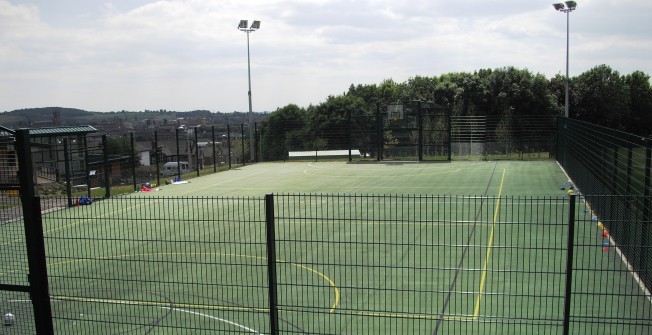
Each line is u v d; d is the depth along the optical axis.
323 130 52.06
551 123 45.00
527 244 14.44
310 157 45.19
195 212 20.06
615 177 13.77
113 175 31.36
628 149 12.08
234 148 62.47
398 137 41.84
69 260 12.28
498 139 45.94
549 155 40.72
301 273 11.88
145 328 9.12
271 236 7.14
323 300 10.45
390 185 28.12
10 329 8.95
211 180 32.25
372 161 41.44
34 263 7.54
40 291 7.61
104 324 9.31
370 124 46.56
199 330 8.96
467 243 14.76
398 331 8.86
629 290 10.57
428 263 12.83
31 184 7.48
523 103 59.50
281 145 47.16
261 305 10.16
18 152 7.40
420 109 40.56
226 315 9.62
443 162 39.56
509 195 23.50
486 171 33.28
